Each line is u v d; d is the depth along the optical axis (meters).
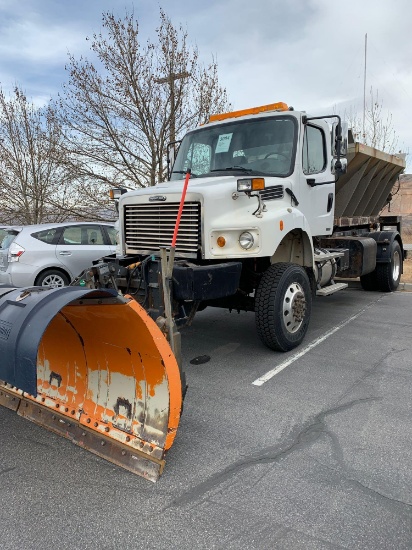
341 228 8.55
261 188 4.69
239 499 2.80
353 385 4.59
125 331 3.03
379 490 2.87
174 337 3.49
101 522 2.61
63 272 9.06
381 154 8.20
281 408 4.09
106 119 14.27
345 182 7.86
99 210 16.03
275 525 2.57
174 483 2.97
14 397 3.96
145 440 3.12
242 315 7.70
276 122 5.93
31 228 8.91
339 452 3.33
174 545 2.43
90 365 3.49
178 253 4.91
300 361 5.31
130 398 3.27
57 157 15.29
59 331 3.47
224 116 6.55
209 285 4.53
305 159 5.98
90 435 3.36
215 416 3.94
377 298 9.09
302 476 3.03
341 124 6.02
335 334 6.42
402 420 3.82
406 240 16.12
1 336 2.89
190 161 6.48
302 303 5.61
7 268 8.62
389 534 2.49
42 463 3.22
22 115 17.47
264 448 3.40
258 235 4.80
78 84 14.23
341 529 2.53
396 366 5.12
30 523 2.61
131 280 4.75
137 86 13.90
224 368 5.13
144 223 5.24
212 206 4.72
